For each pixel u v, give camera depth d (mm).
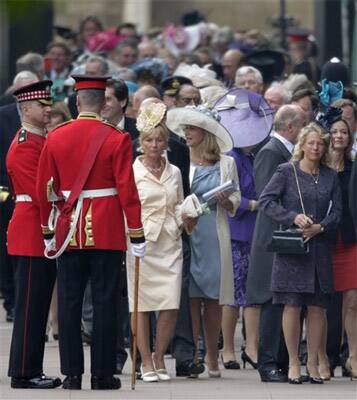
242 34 79688
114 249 38094
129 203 37875
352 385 41281
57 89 64000
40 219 39219
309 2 132125
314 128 41062
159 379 41781
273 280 40875
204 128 42844
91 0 129000
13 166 39312
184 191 42906
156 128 41406
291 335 40969
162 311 41500
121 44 70750
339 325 43719
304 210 40969
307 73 62594
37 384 39094
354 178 41688
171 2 137250
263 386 40688
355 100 47531
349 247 42812
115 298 38469
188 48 78938
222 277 42375
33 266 39250
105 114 45188
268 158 42656
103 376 38719
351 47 74750
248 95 46938
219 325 43000
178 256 41531
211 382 41625
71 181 38062
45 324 39469
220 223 42625
